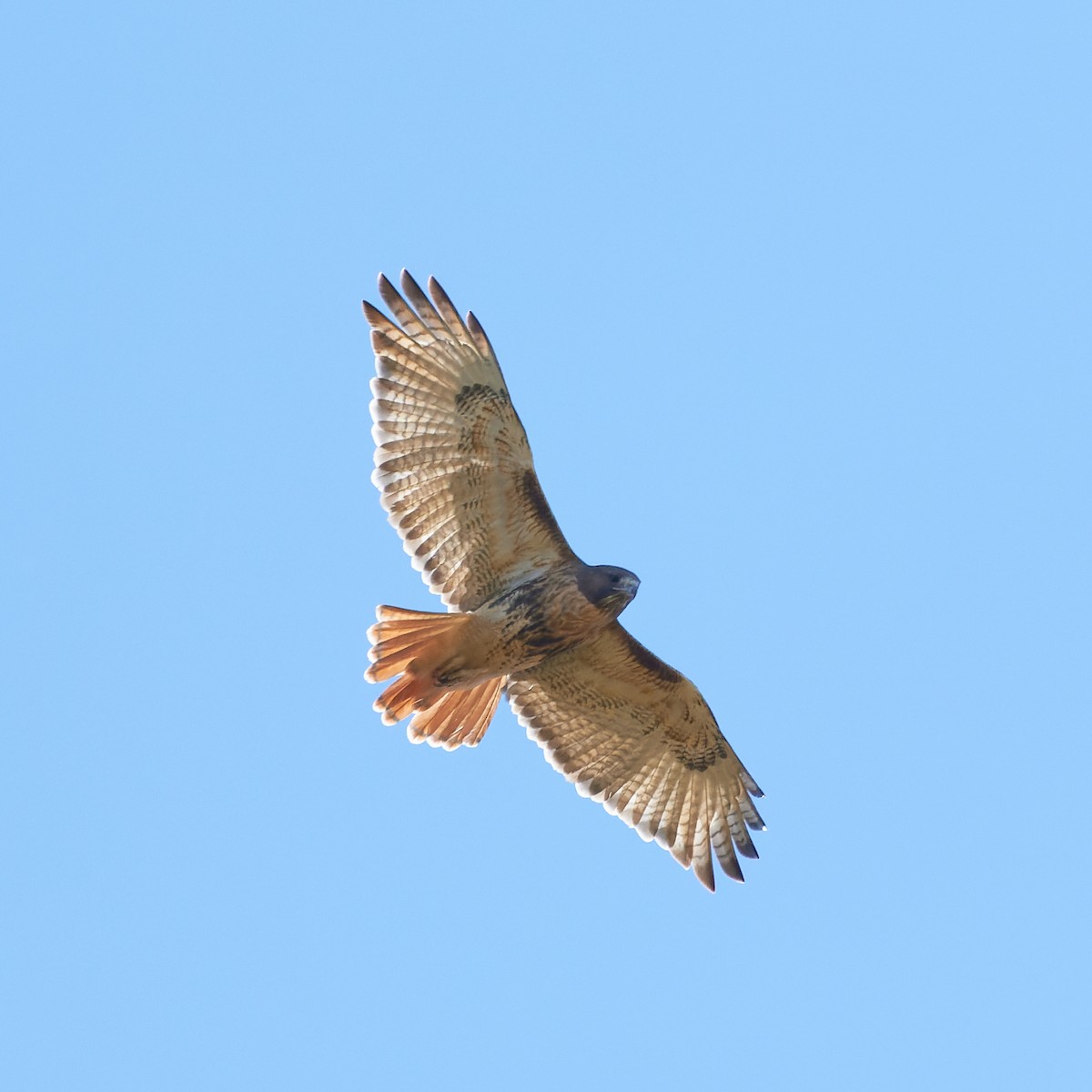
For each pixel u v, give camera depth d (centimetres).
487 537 1659
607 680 1822
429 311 1608
